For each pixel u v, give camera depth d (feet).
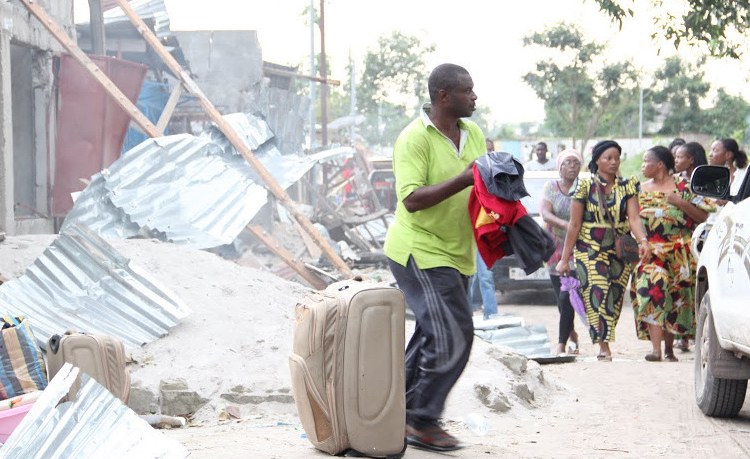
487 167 17.20
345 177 99.96
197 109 72.69
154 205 38.06
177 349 25.32
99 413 14.07
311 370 16.89
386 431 16.93
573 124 204.74
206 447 18.75
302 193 91.35
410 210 17.94
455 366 17.84
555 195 37.96
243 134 46.01
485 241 17.61
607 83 202.69
